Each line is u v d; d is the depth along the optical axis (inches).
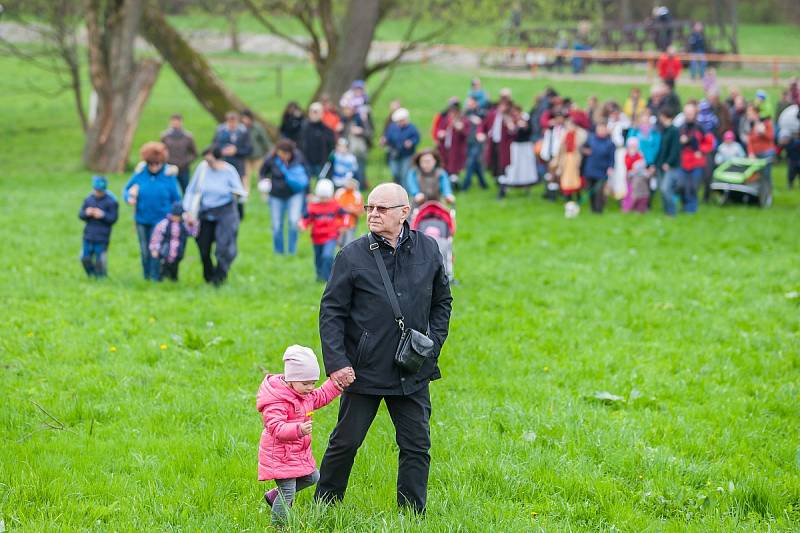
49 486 403.9
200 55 1798.7
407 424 370.3
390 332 360.8
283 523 365.7
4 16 1941.4
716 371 613.3
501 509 397.4
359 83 1552.7
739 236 1109.1
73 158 1903.3
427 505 393.4
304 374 352.2
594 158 1263.5
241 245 1052.5
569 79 2753.4
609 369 617.6
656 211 1295.5
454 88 2696.9
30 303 730.2
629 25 3088.1
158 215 849.5
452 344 662.5
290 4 1883.6
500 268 940.0
